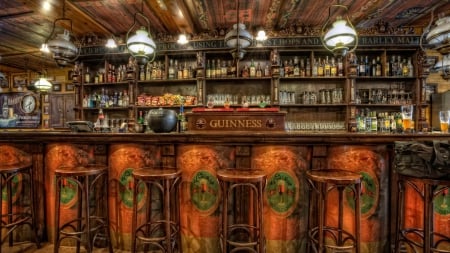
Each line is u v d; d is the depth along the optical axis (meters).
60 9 3.30
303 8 3.37
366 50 3.87
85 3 3.19
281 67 4.00
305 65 4.07
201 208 2.04
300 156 2.00
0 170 1.97
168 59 4.17
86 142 2.23
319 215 1.71
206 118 2.46
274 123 2.42
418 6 3.30
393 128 3.80
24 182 2.34
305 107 4.06
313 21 3.79
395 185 1.97
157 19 3.65
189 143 2.08
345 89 3.87
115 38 4.16
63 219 2.21
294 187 1.99
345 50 2.63
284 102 3.96
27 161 2.33
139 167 2.14
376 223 1.96
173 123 2.26
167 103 4.05
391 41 3.73
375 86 4.04
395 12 3.48
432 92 4.41
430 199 1.60
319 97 4.04
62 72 6.25
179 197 2.07
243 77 3.91
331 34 2.59
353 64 3.73
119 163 2.17
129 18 3.62
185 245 2.08
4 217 2.24
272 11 3.46
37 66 6.06
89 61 4.40
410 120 2.16
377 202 1.96
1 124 3.65
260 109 2.45
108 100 4.30
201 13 3.50
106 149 2.22
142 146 2.15
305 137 1.96
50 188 2.28
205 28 4.00
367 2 3.20
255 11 3.46
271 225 2.00
